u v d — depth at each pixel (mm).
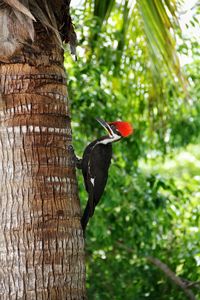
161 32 10945
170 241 13445
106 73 12727
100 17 12180
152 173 13266
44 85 7250
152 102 12328
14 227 6945
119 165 12750
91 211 8859
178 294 12719
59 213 7074
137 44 12180
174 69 11258
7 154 7082
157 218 12859
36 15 7258
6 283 6906
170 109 13312
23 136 7094
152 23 10961
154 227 13031
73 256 7105
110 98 12312
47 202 7035
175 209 13602
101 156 9172
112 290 12898
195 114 13797
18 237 6926
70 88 12039
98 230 12000
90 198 8922
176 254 13078
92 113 12211
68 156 7336
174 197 13812
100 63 12383
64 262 7008
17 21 7105
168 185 12781
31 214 6957
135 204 12625
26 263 6891
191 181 14375
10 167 7055
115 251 13406
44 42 7324
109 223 12836
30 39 7191
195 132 13836
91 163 9125
